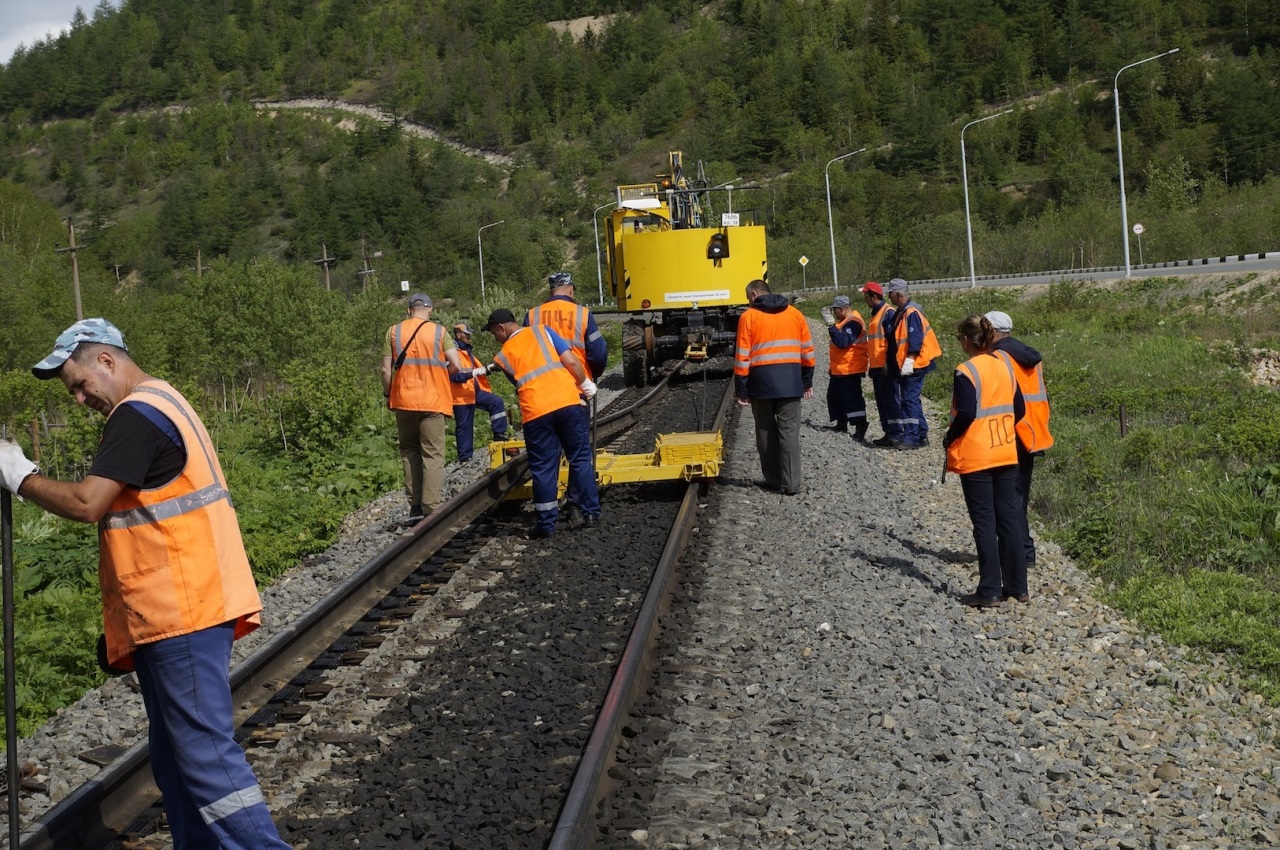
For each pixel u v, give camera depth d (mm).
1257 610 7543
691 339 23828
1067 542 9531
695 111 194875
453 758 5262
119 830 4805
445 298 126688
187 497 3930
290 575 9781
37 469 3785
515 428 18062
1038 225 82312
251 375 31109
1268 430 12250
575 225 151000
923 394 19422
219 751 3941
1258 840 4621
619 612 7285
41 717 6875
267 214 182500
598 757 4793
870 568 8305
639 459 11188
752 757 5195
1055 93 170125
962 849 4453
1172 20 178750
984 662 6656
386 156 193000
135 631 3879
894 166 153250
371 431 16969
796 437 10898
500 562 8883
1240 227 63656
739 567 8266
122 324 38375
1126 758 5391
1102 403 16531
